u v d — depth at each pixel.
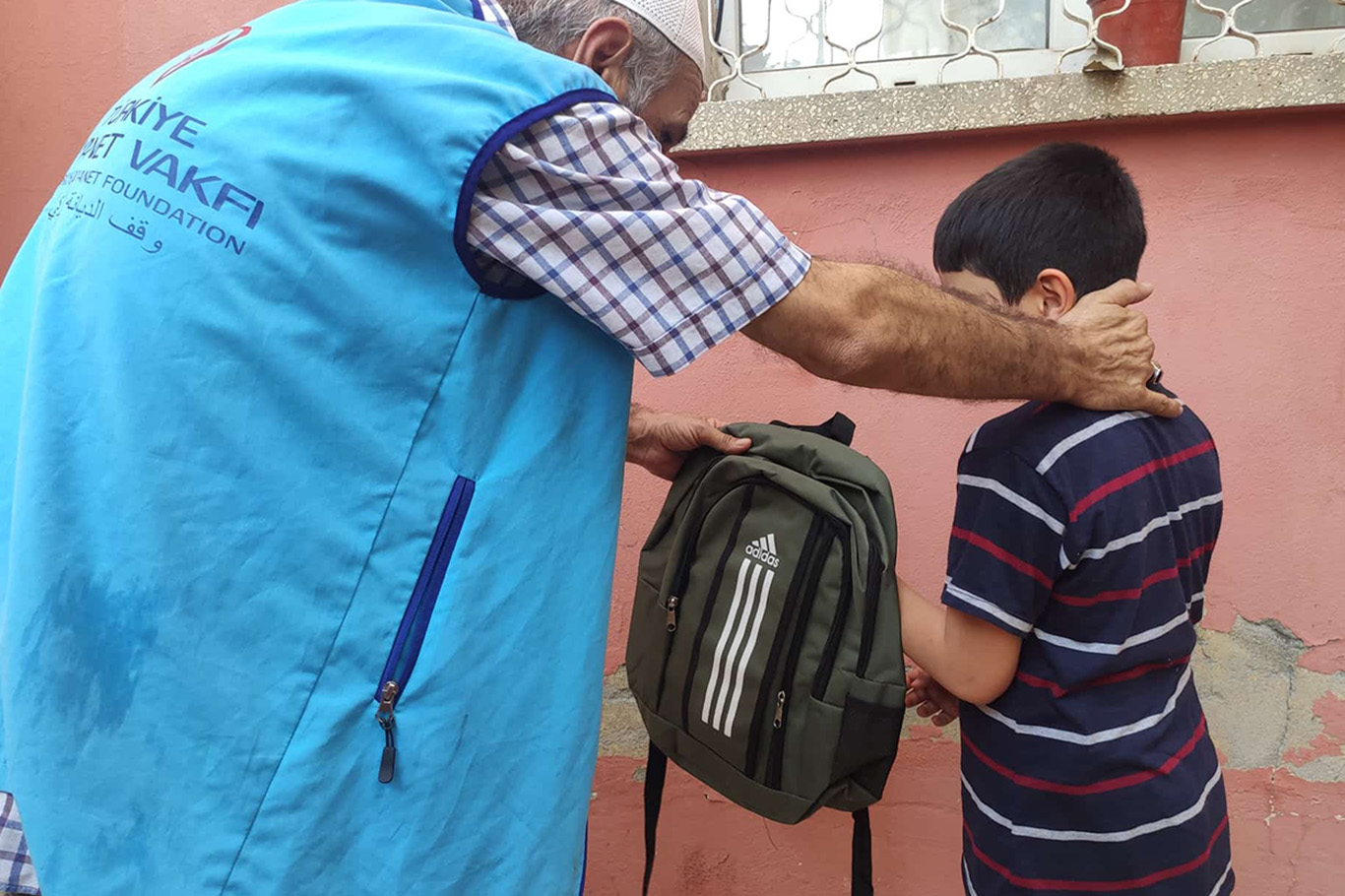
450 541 0.60
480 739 0.61
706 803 1.34
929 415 1.19
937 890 1.26
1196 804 0.80
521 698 0.63
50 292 0.58
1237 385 1.10
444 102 0.56
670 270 0.61
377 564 0.59
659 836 1.36
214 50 0.62
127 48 1.32
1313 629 1.12
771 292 0.63
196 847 0.56
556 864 0.65
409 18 0.60
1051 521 0.76
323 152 0.57
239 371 0.56
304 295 0.57
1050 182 0.85
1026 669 0.82
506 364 0.62
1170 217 1.10
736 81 1.32
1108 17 1.10
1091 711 0.79
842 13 1.29
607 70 0.69
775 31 1.31
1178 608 0.81
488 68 0.58
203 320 0.56
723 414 1.25
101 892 0.55
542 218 0.57
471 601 0.60
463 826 0.61
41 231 0.64
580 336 0.65
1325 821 1.15
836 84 1.30
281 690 0.57
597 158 0.59
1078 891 0.80
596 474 0.66
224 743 0.56
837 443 0.93
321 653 0.58
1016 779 0.82
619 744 1.35
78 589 0.55
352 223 0.57
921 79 1.27
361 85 0.57
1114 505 0.76
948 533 1.19
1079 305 0.80
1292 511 1.11
